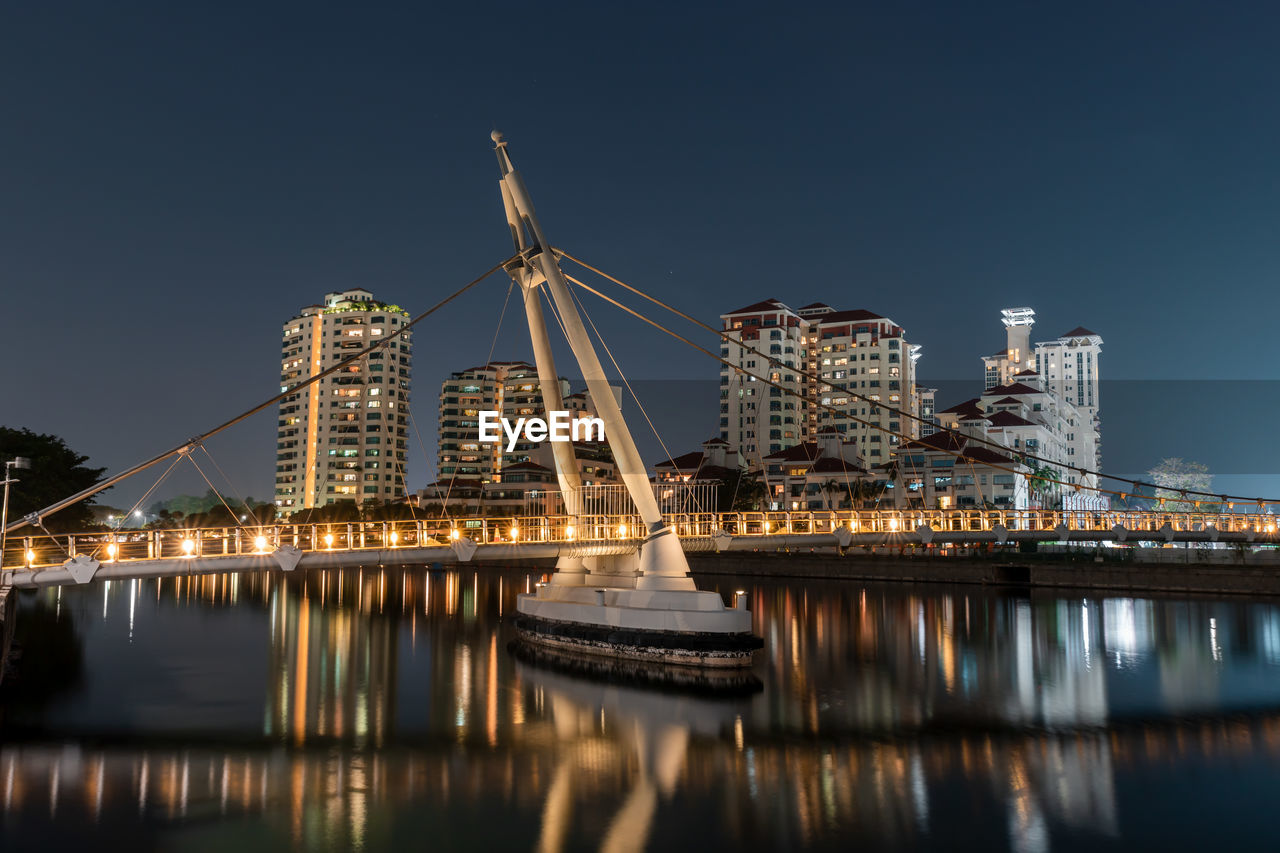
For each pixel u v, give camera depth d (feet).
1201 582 258.98
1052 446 519.60
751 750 91.30
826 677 131.13
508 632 179.83
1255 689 124.16
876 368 544.62
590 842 66.13
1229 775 82.58
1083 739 96.27
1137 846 65.36
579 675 129.80
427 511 435.53
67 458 214.07
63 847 64.64
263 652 153.99
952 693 120.16
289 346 606.55
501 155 140.36
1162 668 140.87
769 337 529.45
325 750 90.99
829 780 81.10
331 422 574.97
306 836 67.05
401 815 71.77
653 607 136.05
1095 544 329.31
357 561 114.52
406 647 159.12
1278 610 221.66
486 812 72.54
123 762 86.53
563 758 88.17
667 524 139.13
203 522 459.73
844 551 353.51
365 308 590.14
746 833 68.03
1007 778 81.56
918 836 67.31
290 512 577.84
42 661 142.82
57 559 125.59
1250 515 207.72
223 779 81.10
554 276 134.62
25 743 93.61
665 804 74.43
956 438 424.05
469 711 107.86
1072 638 173.37
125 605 234.17
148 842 65.77
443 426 588.50
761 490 409.49
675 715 106.01
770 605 235.20
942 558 310.04
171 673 133.18
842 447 459.73
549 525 139.44
